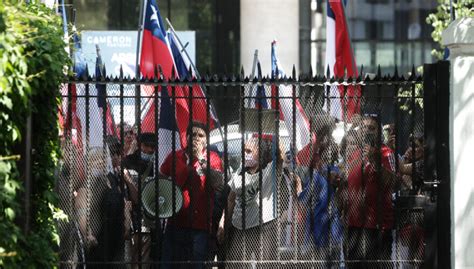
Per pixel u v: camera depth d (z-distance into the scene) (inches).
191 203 610.2
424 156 599.5
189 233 612.4
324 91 610.9
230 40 1553.9
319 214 611.8
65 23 762.8
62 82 571.8
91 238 608.1
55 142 551.8
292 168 609.0
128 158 620.4
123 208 603.8
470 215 594.2
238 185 616.4
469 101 592.4
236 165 625.9
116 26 1535.4
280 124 637.9
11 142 482.3
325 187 612.4
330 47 799.7
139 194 597.0
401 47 1669.5
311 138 609.0
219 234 616.1
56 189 605.6
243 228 600.4
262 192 609.0
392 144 623.2
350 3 1674.5
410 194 609.0
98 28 1534.2
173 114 599.2
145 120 628.4
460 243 594.9
